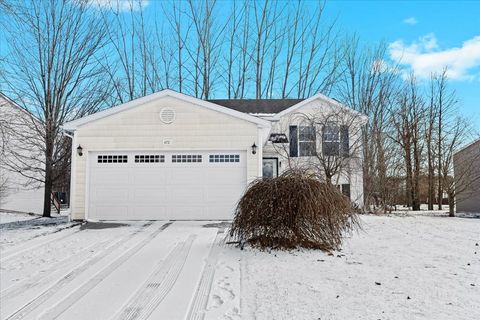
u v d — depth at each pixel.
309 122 16.64
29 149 17.73
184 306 5.00
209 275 6.43
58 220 14.65
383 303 4.72
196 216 13.00
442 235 10.48
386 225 12.86
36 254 8.41
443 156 22.66
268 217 7.98
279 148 16.88
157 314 4.74
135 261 7.55
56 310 4.98
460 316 4.22
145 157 13.20
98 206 13.00
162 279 6.28
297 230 7.95
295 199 7.94
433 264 6.80
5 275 6.77
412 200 23.45
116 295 5.53
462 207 20.81
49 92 16.84
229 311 4.74
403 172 22.97
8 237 10.40
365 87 24.14
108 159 13.17
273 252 7.76
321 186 8.17
